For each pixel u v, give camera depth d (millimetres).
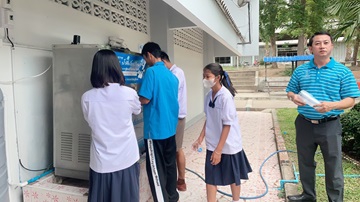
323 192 3010
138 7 4414
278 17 16938
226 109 2299
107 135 1929
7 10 2143
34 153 2506
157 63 2639
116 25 3770
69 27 2855
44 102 2584
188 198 3072
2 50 2162
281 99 13422
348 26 4652
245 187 3314
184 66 6879
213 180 2459
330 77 2383
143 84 2514
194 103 7848
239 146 2484
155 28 4793
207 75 2371
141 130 2986
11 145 2279
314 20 15680
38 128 2541
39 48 2484
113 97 1922
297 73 2635
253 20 8570
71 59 2393
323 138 2441
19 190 2357
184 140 5723
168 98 2578
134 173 2096
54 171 2572
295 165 3922
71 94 2418
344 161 4062
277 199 2992
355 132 4141
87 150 2402
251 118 8273
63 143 2486
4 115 2064
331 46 2391
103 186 1963
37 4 2455
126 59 2521
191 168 4000
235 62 28172
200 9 3137
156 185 2525
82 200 2172
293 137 5547
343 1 4531
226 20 5121
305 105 2477
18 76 2307
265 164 4113
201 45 8703
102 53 1953
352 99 2320
